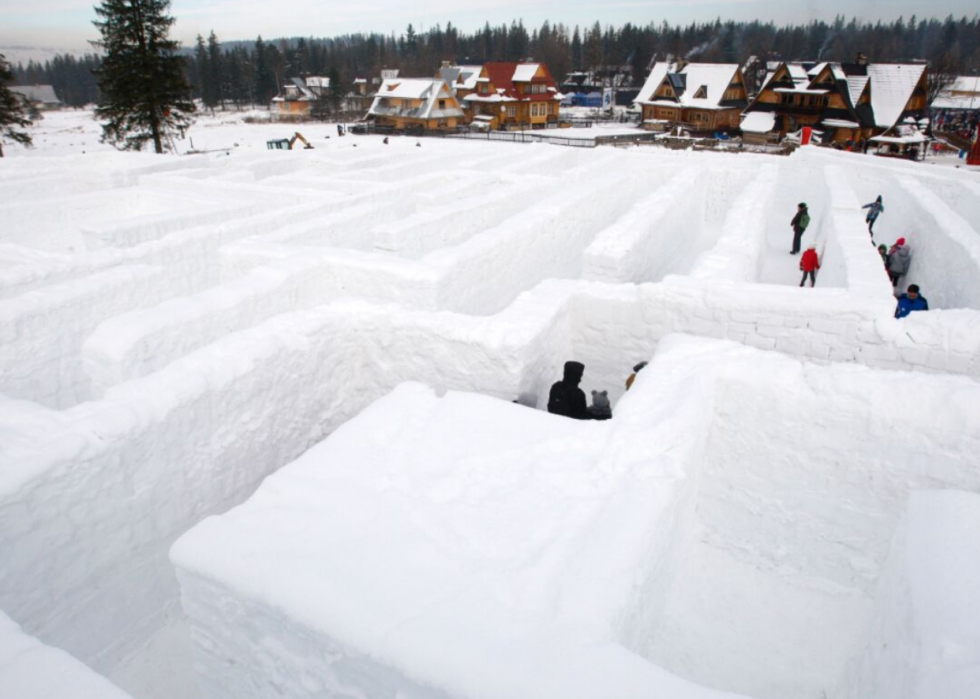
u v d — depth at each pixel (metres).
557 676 2.56
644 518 3.55
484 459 4.13
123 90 30.48
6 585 3.95
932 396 4.41
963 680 2.30
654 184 17.22
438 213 10.23
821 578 5.10
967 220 13.01
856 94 42.66
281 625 3.08
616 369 7.45
